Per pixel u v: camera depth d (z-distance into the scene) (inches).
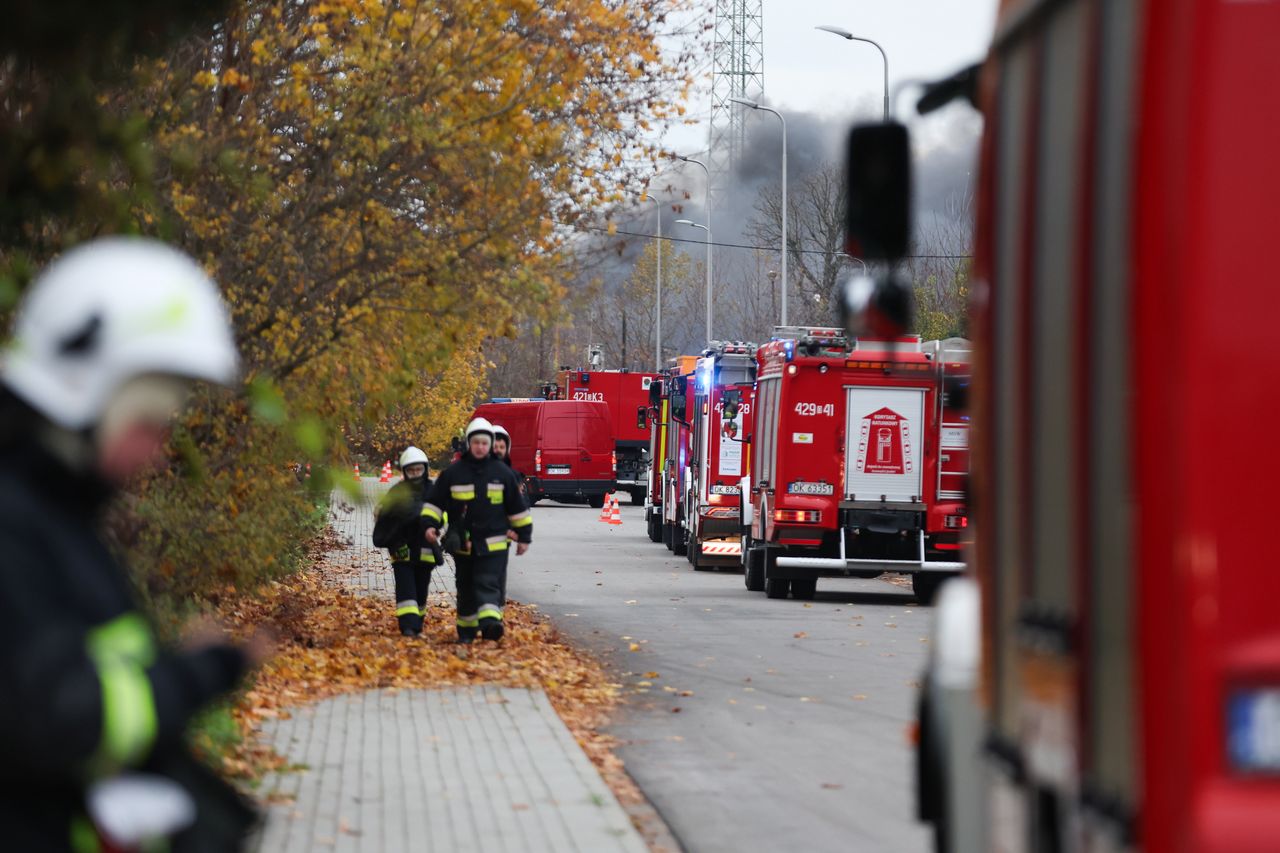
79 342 199.3
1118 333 269.3
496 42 1075.9
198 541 879.1
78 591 195.8
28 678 184.9
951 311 3831.2
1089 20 292.4
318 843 599.2
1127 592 262.8
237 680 212.7
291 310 1071.6
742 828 666.8
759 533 1909.4
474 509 1267.2
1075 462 293.9
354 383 1103.6
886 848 632.4
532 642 1290.6
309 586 1668.3
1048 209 318.3
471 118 1085.8
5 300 428.8
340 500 1081.4
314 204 1073.5
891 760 830.5
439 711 938.1
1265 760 242.5
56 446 199.6
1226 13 248.4
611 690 1071.0
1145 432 252.1
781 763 820.0
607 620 1560.0
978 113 448.1
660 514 2881.4
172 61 841.5
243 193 920.3
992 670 368.2
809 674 1173.7
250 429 923.4
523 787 715.4
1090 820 281.4
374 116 1049.5
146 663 198.7
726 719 964.0
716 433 2261.3
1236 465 244.7
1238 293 246.2
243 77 965.8
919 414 1828.2
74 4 357.7
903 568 1790.1
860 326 419.2
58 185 457.4
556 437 4281.5
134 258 205.5
